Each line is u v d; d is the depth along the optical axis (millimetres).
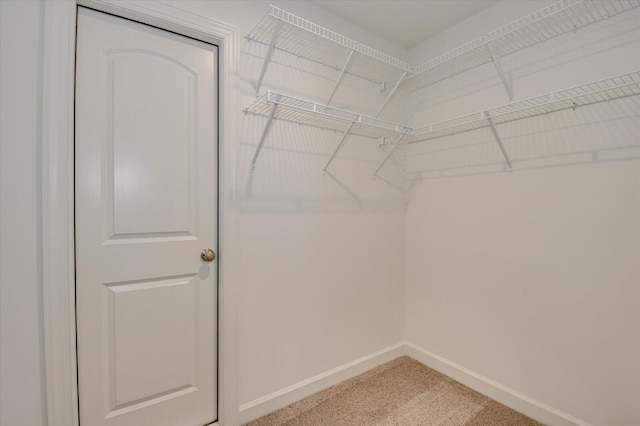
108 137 1288
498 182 1781
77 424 1244
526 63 1646
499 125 1780
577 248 1479
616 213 1359
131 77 1326
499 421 1603
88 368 1268
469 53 1844
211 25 1439
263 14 1599
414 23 1962
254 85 1586
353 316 2053
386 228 2227
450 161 2041
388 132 2170
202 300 1525
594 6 1401
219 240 1533
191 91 1467
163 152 1405
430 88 2162
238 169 1541
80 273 1245
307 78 1774
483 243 1858
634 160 1310
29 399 1135
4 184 1078
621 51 1335
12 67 1079
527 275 1659
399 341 2326
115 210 1310
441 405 1734
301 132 1775
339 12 1848
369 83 2076
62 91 1144
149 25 1358
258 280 1631
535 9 1582
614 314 1368
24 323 1121
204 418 1547
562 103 1508
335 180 1939
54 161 1135
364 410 1689
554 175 1552
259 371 1646
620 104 1346
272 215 1673
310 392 1828
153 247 1396
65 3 1147
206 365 1545
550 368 1572
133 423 1368
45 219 1129
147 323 1393
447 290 2061
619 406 1359
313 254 1847
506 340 1749
